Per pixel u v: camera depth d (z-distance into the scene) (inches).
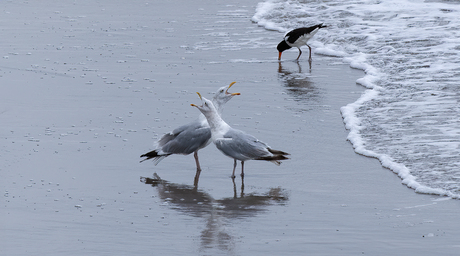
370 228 382.9
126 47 946.1
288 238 370.0
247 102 684.7
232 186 463.5
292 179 476.7
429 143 537.6
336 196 439.8
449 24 1024.2
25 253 350.6
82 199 433.7
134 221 397.1
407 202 425.7
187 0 1365.7
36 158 512.4
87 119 618.8
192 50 934.4
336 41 984.9
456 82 729.0
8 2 1331.2
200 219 400.5
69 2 1339.8
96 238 370.6
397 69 808.3
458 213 402.6
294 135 578.9
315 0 1293.1
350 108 651.5
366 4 1219.9
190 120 614.9
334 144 555.2
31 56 882.8
